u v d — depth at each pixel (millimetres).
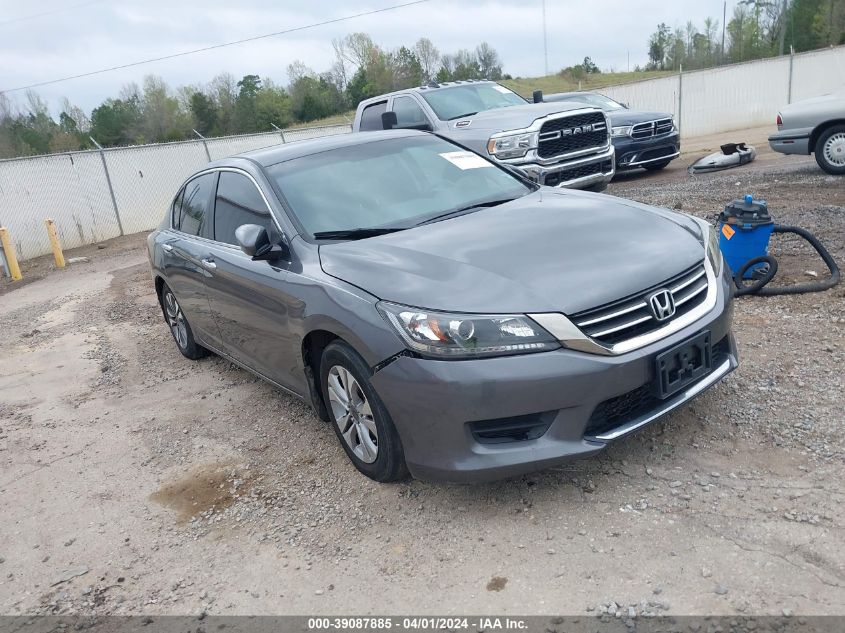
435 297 3213
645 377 3162
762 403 3898
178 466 4418
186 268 5395
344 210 4258
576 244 3547
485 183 4707
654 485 3326
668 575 2756
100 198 18250
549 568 2904
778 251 6523
